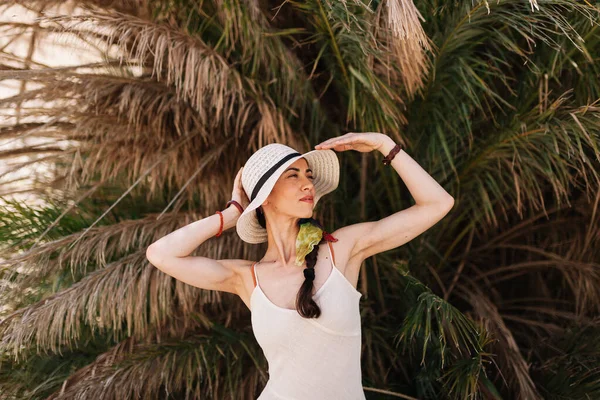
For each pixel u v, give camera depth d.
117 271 3.31
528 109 3.43
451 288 3.69
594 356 3.24
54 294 3.28
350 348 2.06
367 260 3.73
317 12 3.07
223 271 2.25
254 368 3.46
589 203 3.71
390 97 3.19
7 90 4.58
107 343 3.75
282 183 2.15
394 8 2.65
